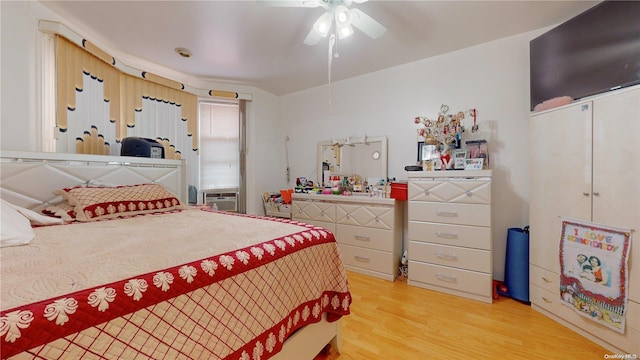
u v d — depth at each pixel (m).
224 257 0.88
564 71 1.73
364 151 3.10
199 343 0.74
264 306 0.96
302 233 1.28
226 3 1.83
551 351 1.45
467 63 2.47
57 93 1.93
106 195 1.75
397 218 2.59
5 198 1.59
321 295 1.29
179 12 1.92
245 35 2.24
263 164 3.72
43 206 1.73
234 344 0.84
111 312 0.59
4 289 0.61
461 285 2.13
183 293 0.73
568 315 1.66
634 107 1.35
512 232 2.11
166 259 0.85
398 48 2.47
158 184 2.20
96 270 0.74
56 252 0.93
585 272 1.56
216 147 3.46
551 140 1.79
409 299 2.09
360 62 2.79
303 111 3.71
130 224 1.48
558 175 1.74
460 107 2.50
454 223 2.16
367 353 1.44
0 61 1.65
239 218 1.72
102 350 0.57
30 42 1.79
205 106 3.40
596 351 1.45
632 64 1.38
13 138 1.72
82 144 2.14
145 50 2.50
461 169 2.20
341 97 3.32
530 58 1.99
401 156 2.86
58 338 0.52
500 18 1.99
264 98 3.73
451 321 1.76
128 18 2.00
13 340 0.47
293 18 2.00
